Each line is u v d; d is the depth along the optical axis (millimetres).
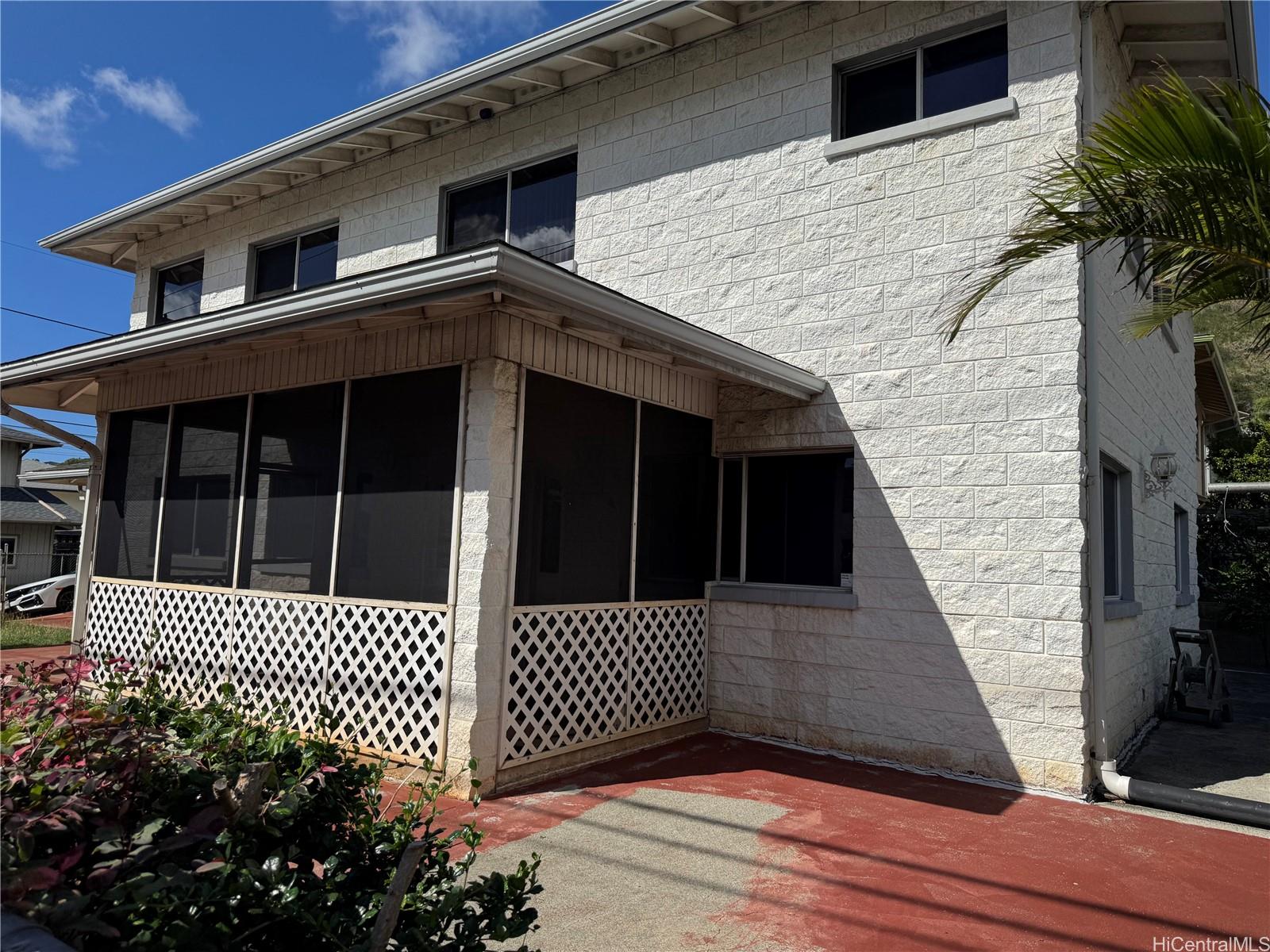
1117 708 7207
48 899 1820
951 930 3746
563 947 3494
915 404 6945
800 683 7297
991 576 6445
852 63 7664
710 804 5508
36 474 16141
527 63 8578
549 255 9367
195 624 7602
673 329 5852
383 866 2383
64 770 2049
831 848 4738
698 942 3557
